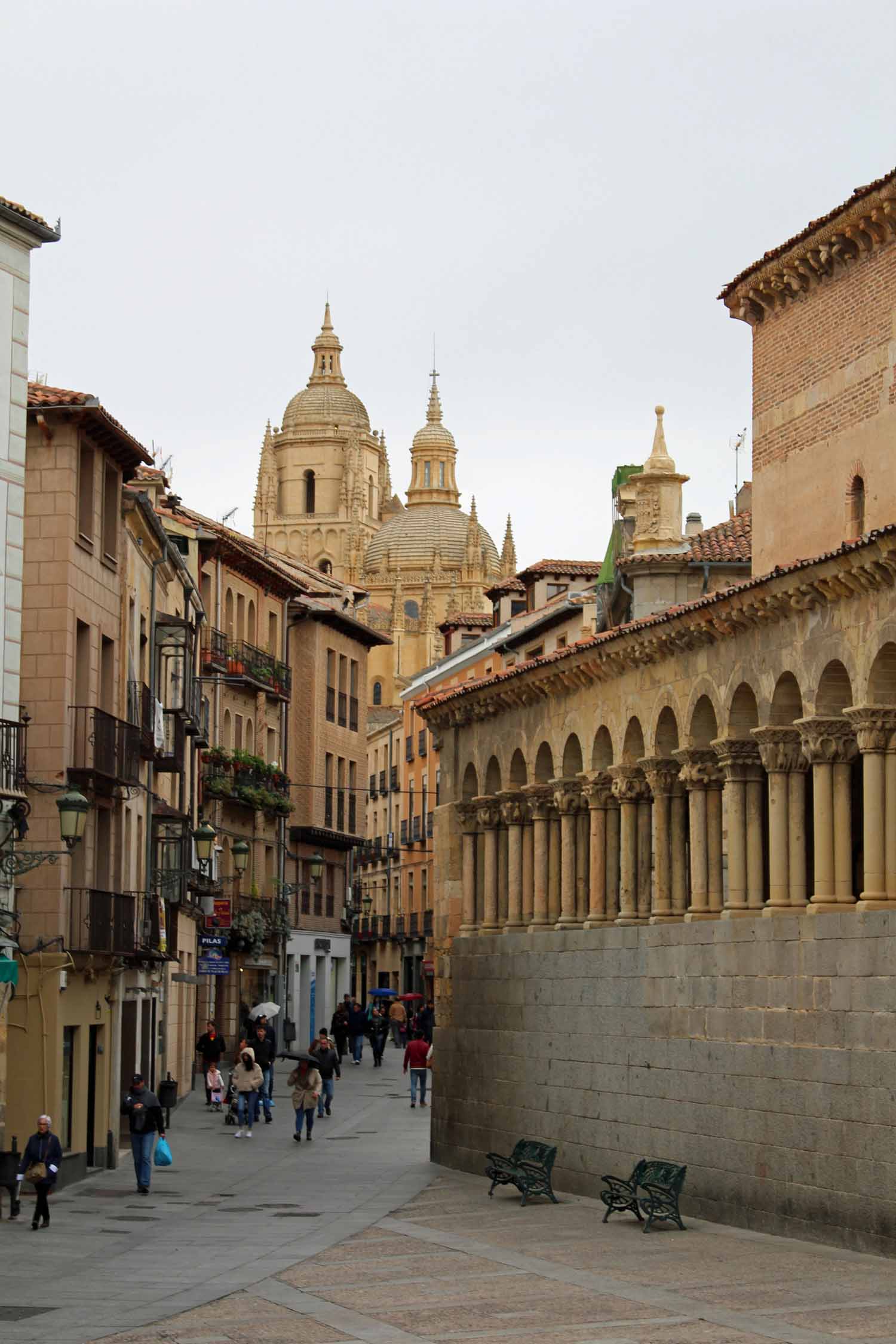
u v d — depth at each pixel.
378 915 132.88
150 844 51.03
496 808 45.91
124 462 44.16
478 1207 36.94
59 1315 24.36
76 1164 40.47
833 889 30.77
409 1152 48.78
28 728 39.47
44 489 40.03
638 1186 33.62
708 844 35.31
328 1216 35.50
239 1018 79.25
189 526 71.12
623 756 38.78
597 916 40.09
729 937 33.31
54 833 39.16
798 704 32.38
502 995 43.56
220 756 74.81
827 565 29.89
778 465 38.38
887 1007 28.17
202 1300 25.58
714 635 34.34
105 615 43.09
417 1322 23.69
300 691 92.06
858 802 32.12
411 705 125.44
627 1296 25.33
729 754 33.81
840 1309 23.72
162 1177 42.06
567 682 41.25
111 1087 43.88
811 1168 30.17
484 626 123.00
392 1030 108.31
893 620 28.61
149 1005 52.81
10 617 36.28
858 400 35.28
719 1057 33.41
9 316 36.53
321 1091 58.31
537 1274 27.64
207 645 75.69
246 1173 43.22
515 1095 42.50
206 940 63.50
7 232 36.53
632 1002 37.09
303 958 90.69
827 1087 29.78
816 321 36.91
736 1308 24.06
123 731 42.53
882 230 34.19
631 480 49.28
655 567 46.34
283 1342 22.34
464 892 47.28
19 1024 38.53
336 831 93.50
